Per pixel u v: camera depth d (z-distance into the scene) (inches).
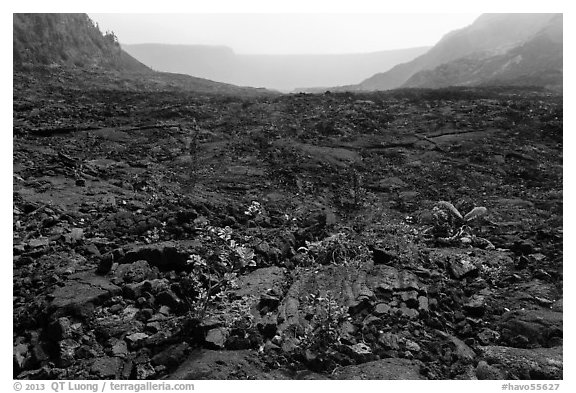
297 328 200.2
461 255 301.7
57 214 296.0
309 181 494.9
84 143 539.5
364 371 177.9
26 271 221.8
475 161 577.3
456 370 188.5
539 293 250.5
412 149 627.2
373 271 267.1
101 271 223.9
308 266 282.4
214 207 360.8
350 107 823.7
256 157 558.6
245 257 237.1
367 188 493.4
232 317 200.1
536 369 185.2
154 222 291.9
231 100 888.3
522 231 354.3
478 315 235.3
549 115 746.2
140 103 808.9
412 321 218.7
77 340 177.3
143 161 499.2
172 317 198.8
